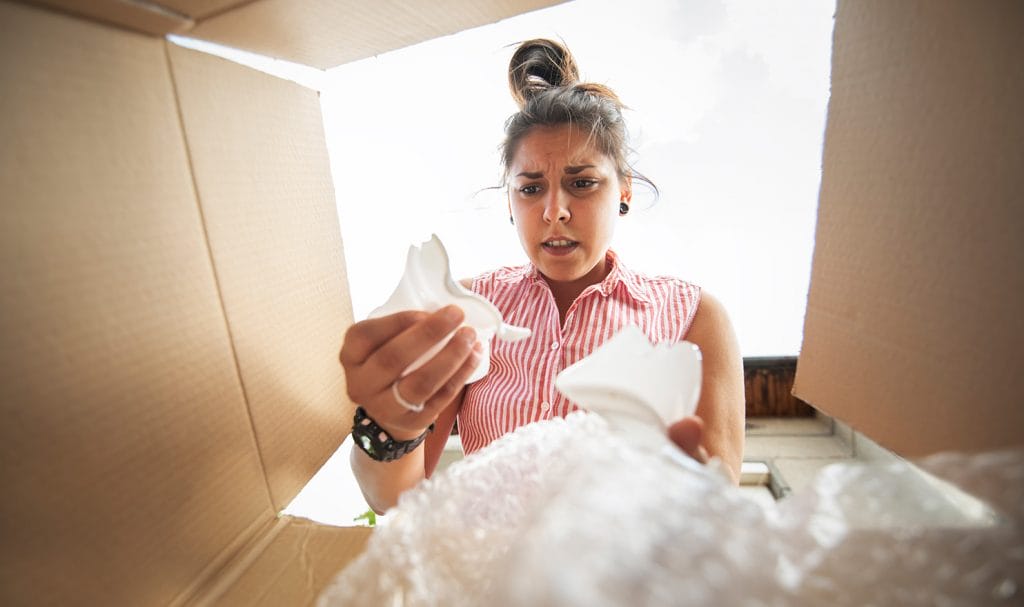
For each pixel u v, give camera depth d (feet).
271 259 1.37
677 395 0.94
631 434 0.91
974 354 0.85
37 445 0.85
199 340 1.14
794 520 0.69
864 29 1.01
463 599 0.77
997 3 0.78
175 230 1.09
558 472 0.81
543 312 2.25
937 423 0.92
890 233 1.00
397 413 1.31
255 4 1.08
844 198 1.10
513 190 2.16
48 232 0.86
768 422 3.01
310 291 1.53
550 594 0.50
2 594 0.81
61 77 0.87
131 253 0.99
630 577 0.51
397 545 0.83
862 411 1.08
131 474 0.99
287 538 1.29
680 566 0.53
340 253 1.69
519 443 1.00
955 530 0.66
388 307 1.31
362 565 0.83
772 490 2.60
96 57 0.93
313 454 1.50
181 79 1.11
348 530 1.31
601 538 0.54
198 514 1.13
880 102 0.99
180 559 1.08
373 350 1.27
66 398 0.89
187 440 1.11
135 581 0.99
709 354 2.14
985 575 0.62
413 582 0.79
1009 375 0.80
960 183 0.86
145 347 1.02
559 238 2.01
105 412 0.95
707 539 0.57
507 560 0.70
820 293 1.19
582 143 1.94
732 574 0.55
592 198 1.99
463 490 0.91
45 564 0.86
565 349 2.13
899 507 0.69
